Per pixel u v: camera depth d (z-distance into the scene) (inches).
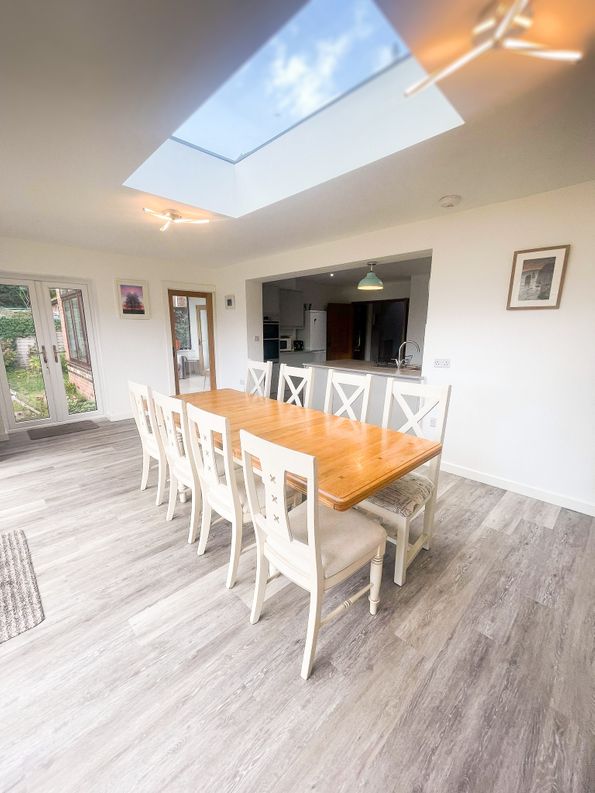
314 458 45.4
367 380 100.8
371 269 176.7
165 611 68.0
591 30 45.6
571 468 105.0
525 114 64.3
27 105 62.4
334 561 55.7
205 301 245.8
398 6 42.9
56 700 51.8
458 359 124.3
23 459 143.4
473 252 116.6
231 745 46.5
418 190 99.5
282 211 117.3
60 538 90.8
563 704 51.5
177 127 70.5
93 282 188.4
